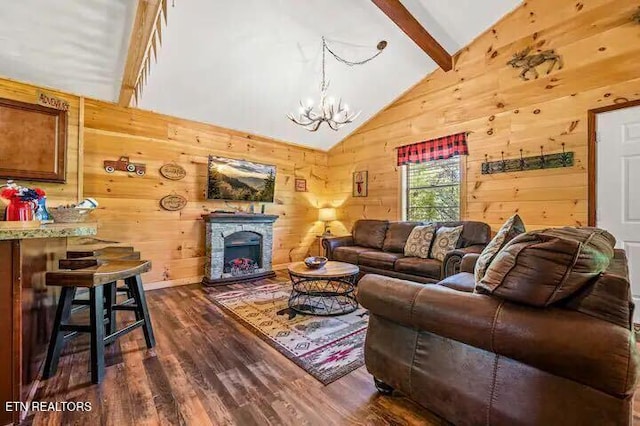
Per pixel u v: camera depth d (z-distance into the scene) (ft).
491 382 3.99
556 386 3.50
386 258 12.57
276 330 8.40
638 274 8.91
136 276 7.14
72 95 10.96
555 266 3.58
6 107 9.22
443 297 4.49
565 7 10.35
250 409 5.05
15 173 9.32
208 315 9.61
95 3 7.30
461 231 11.72
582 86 9.98
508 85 11.73
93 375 5.72
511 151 11.62
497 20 11.87
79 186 10.97
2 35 8.04
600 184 9.58
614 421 3.12
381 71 13.71
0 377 4.40
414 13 10.98
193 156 14.28
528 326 3.59
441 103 13.93
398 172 15.85
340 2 9.89
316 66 12.62
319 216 18.76
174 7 8.61
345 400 5.33
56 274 5.51
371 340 5.50
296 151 18.57
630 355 3.10
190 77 11.49
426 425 4.70
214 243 13.73
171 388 5.61
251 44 10.63
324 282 13.73
